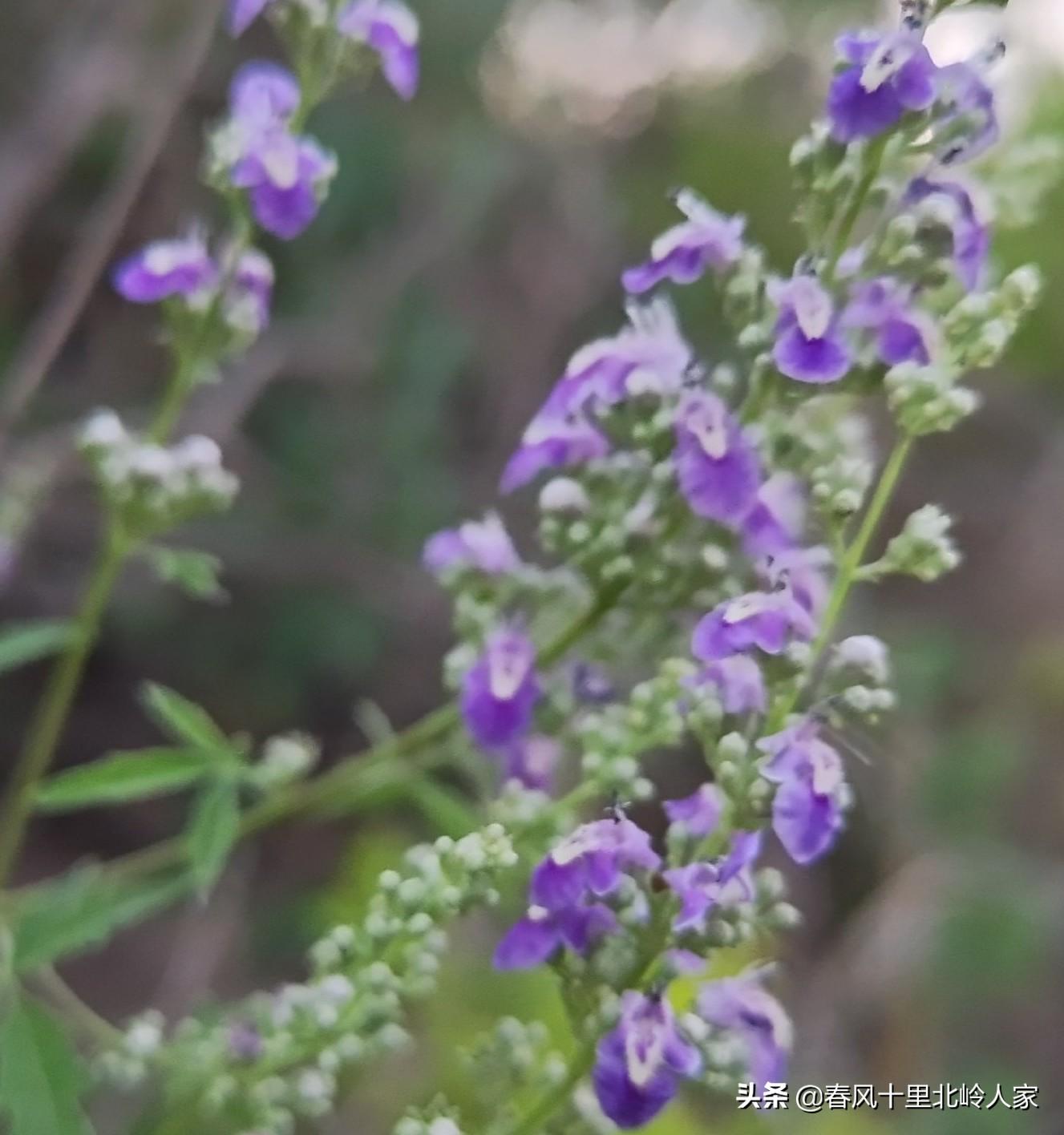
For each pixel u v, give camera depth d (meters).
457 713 0.35
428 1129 0.31
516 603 0.34
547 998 0.40
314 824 0.62
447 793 0.37
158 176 0.61
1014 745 0.63
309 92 0.34
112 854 0.68
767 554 0.32
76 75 0.52
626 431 0.33
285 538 0.69
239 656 0.69
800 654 0.31
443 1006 0.40
